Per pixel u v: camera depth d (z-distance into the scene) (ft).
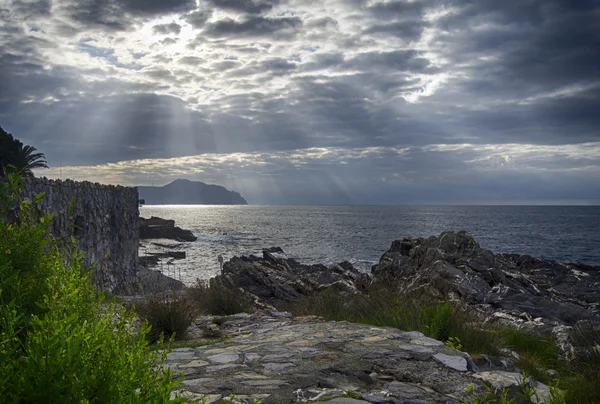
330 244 253.03
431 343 25.04
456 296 58.80
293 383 18.90
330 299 43.78
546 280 88.58
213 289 47.57
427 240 91.30
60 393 6.20
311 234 334.44
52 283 9.02
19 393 6.02
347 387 18.67
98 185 73.00
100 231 72.59
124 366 6.98
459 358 22.33
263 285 76.74
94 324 8.30
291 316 40.22
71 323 7.37
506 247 221.87
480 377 20.06
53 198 51.62
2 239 9.93
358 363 21.49
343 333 27.96
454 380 19.61
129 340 8.54
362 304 39.75
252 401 16.90
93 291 9.45
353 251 215.31
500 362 24.07
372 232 349.00
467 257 79.00
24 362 6.82
